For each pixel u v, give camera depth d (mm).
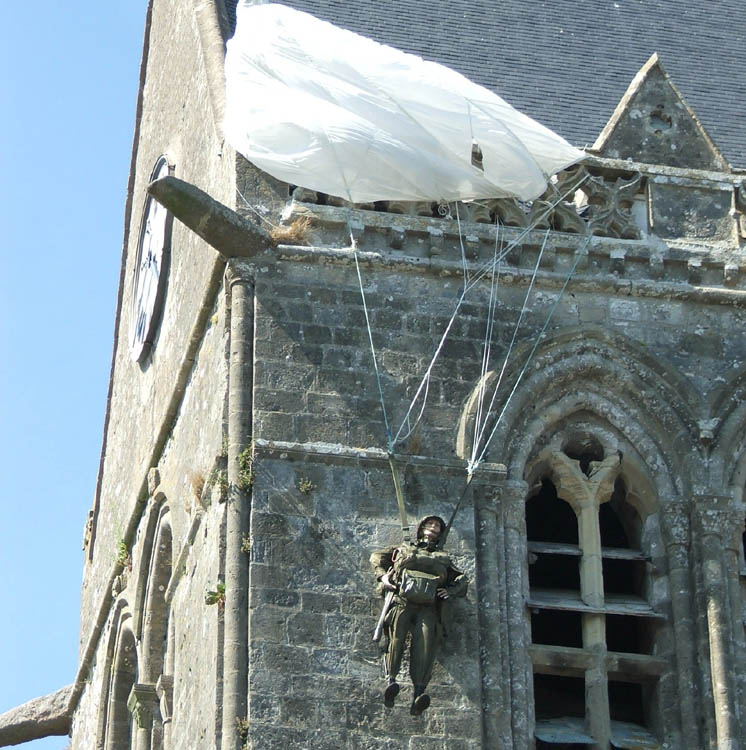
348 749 75125
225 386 80562
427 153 82438
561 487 82125
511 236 83750
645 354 83000
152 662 89688
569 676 80125
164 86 99750
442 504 79312
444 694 76375
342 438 79688
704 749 78188
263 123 82438
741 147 93062
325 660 76125
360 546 78062
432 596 76125
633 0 99062
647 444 82375
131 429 98688
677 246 84875
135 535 94250
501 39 94375
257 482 78438
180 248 91625
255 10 84312
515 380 81875
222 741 74938
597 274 84000
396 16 93500
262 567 77250
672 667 79562
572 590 81375
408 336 81688
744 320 84438
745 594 80500
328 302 81625
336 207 83125
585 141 90750
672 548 81000
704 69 96625
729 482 81875
